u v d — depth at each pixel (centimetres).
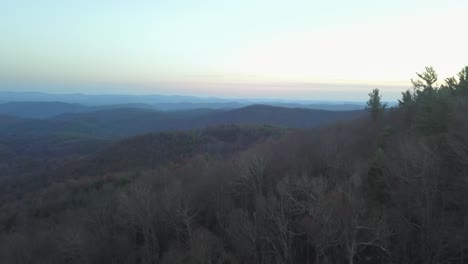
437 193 2444
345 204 2511
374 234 2367
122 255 3594
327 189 3069
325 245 2519
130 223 3828
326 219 2491
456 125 2608
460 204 2308
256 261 2936
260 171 3691
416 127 3148
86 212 4547
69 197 5991
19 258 3766
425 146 2472
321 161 3766
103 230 3831
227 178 4038
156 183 5094
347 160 3497
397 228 2459
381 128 4172
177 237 3497
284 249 2839
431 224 2303
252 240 2967
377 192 2669
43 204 5938
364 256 2556
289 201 3039
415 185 2420
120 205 3994
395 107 4909
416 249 2434
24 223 5162
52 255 3688
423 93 3591
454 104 2919
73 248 3516
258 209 3234
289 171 3741
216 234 3512
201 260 2914
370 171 2759
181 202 3766
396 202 2547
